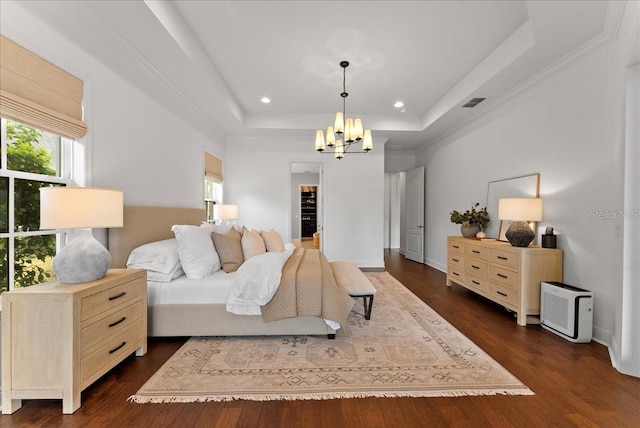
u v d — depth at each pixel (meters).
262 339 2.48
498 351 2.29
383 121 5.24
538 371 1.99
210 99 3.78
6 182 1.72
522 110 3.48
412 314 3.13
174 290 2.41
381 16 2.56
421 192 6.39
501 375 1.94
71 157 2.15
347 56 3.25
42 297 1.53
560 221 2.90
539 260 2.85
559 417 1.54
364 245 6.01
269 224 5.86
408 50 3.12
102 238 2.40
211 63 3.36
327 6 2.43
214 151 4.98
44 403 1.63
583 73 2.65
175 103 3.53
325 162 5.97
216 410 1.59
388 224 8.99
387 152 7.23
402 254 7.71
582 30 2.35
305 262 3.02
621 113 2.14
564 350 2.31
